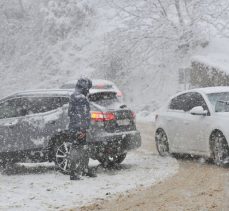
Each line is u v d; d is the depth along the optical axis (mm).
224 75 41875
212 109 17891
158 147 20938
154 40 52906
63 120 16922
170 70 52125
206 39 51094
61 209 11695
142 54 53500
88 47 68000
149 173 16453
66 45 71750
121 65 54531
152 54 53656
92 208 11742
